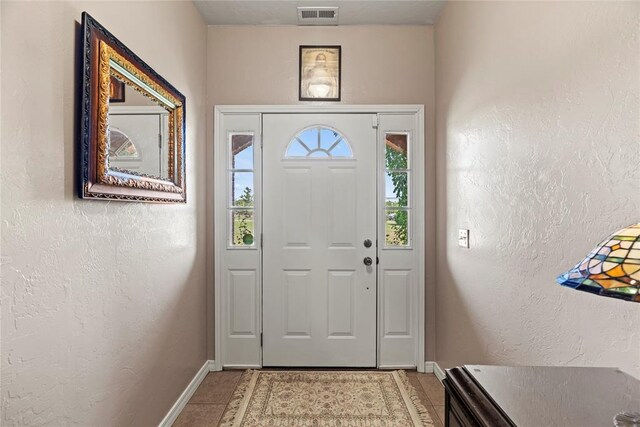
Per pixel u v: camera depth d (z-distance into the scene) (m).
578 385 0.84
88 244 1.27
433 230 2.69
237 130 2.70
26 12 1.00
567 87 1.20
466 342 2.09
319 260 2.72
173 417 2.02
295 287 2.73
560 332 1.25
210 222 2.70
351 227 2.72
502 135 1.65
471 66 2.01
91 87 1.24
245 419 2.04
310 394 2.32
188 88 2.29
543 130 1.34
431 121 2.69
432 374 2.65
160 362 1.87
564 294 1.22
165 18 1.93
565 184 1.21
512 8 1.56
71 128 1.18
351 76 2.70
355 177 2.72
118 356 1.47
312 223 2.72
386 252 2.71
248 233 2.73
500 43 1.67
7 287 0.94
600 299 1.07
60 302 1.13
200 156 2.53
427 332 2.71
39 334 1.05
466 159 2.08
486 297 1.82
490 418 0.73
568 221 1.20
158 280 1.84
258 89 2.70
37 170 1.04
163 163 1.86
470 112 2.02
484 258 1.84
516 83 1.53
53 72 1.10
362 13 2.54
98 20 1.33
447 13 2.40
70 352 1.18
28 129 1.00
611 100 1.02
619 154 0.99
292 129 2.71
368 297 2.72
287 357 2.73
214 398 2.29
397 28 2.70
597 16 1.07
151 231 1.76
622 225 0.98
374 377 2.56
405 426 1.97
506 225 1.61
